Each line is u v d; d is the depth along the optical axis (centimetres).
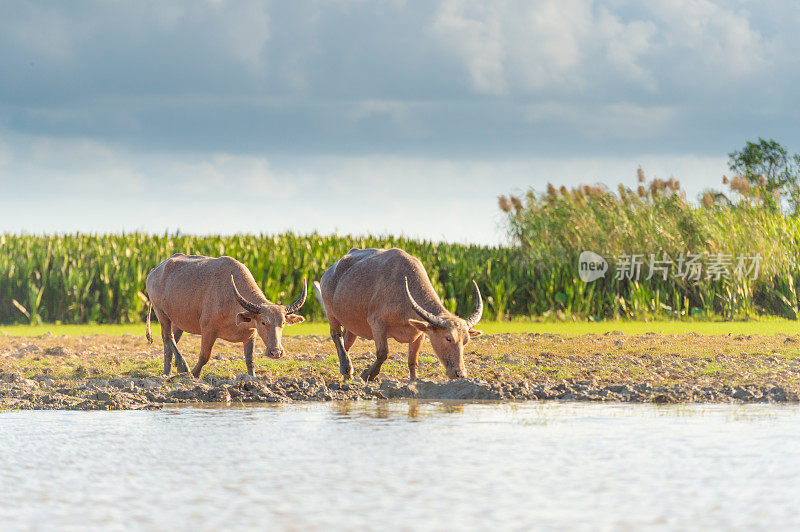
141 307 10562
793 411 4119
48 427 3700
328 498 2444
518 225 11606
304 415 4028
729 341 7100
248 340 5191
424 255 11731
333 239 12206
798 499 2422
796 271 11019
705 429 3566
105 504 2403
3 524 2220
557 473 2744
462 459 2964
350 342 5728
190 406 4403
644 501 2400
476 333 4753
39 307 10919
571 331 8606
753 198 11819
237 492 2520
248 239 12225
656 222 11206
